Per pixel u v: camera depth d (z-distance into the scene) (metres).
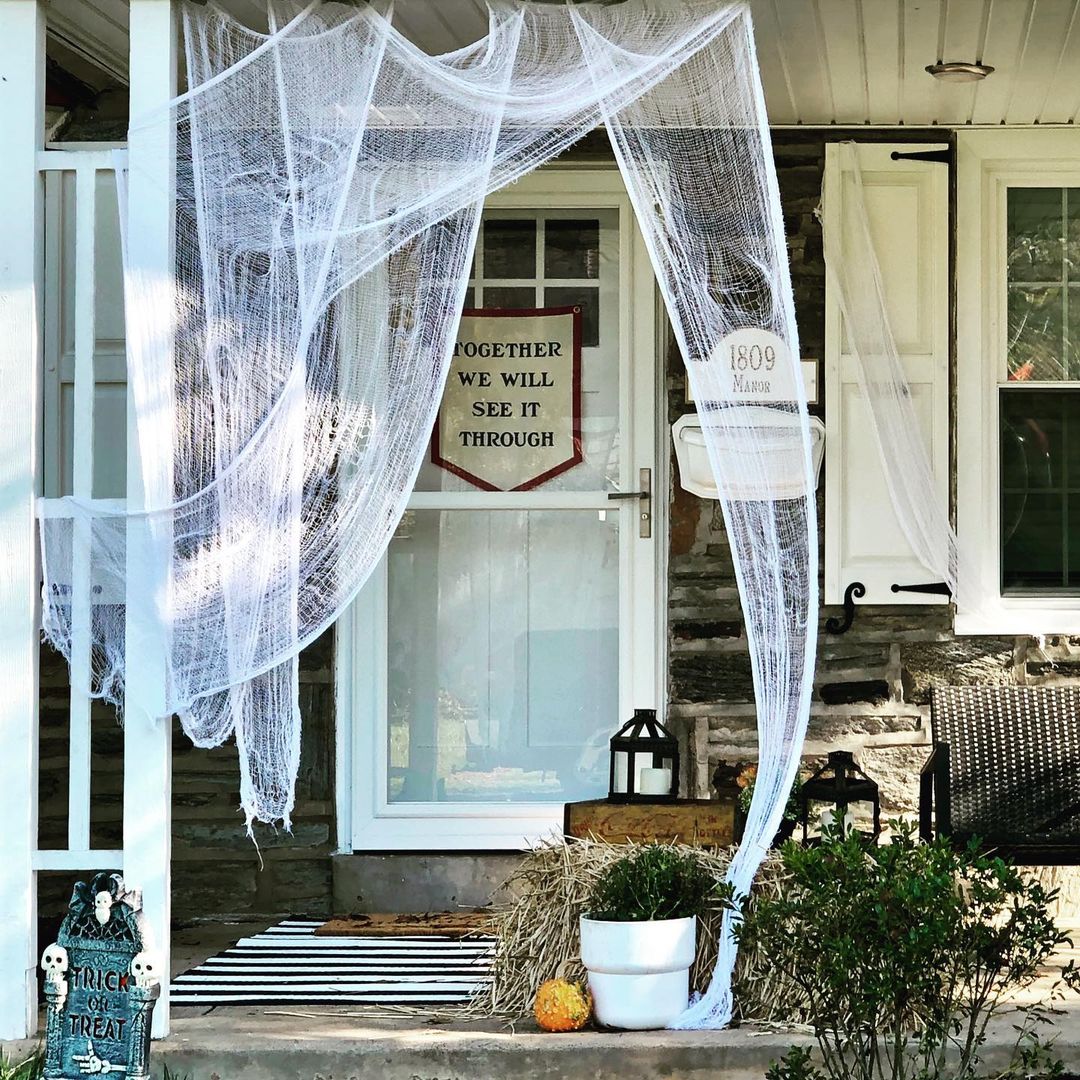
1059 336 6.56
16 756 4.71
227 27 4.75
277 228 4.66
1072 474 6.56
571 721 6.67
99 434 5.16
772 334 4.68
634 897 4.71
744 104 4.62
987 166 6.55
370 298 4.79
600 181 6.64
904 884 3.71
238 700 4.64
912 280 6.53
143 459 4.63
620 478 6.65
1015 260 6.58
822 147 6.52
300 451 4.64
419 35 5.38
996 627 6.47
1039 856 5.46
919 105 6.23
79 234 4.77
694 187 4.66
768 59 5.68
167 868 4.65
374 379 4.76
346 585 4.71
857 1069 4.12
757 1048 4.46
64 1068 3.69
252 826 6.49
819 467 6.48
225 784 6.47
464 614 6.70
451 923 6.16
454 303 4.71
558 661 6.68
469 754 6.66
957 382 6.52
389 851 6.54
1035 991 4.98
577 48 4.63
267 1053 4.49
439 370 4.73
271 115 4.68
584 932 4.68
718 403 4.68
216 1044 4.51
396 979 5.30
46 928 6.25
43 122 4.85
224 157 4.69
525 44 4.65
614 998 4.63
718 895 4.58
